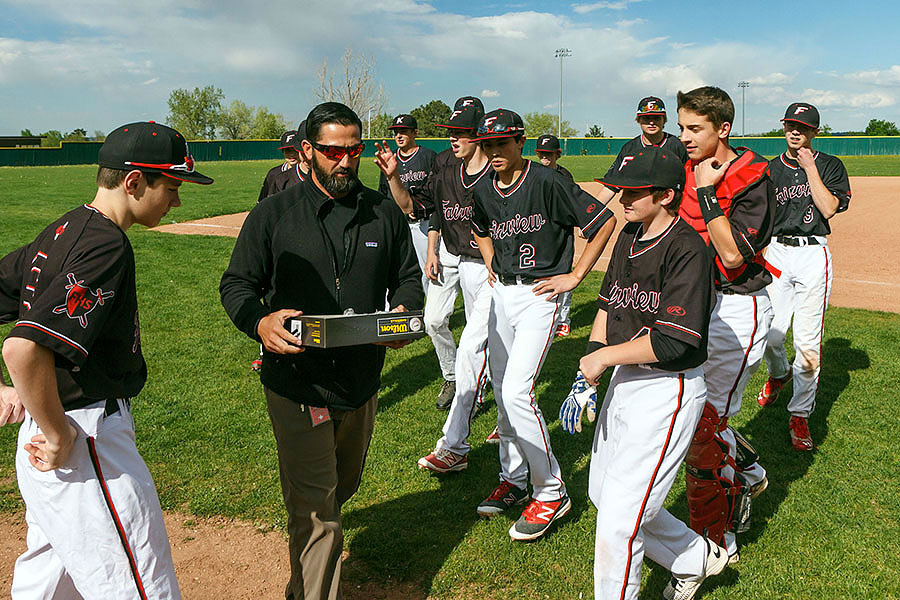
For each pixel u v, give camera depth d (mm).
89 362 2088
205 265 10617
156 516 2250
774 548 3404
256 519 3691
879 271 10945
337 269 2768
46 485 2086
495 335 3789
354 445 2994
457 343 6887
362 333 2424
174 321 7527
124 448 2186
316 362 2658
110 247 2016
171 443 4551
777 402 5387
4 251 11367
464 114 4402
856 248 13133
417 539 3512
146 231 14375
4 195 21828
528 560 3318
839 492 3943
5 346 1858
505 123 3469
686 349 2480
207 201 20938
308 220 2740
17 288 2186
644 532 2826
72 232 2025
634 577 2662
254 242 2729
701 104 3166
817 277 4723
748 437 4746
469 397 4199
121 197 2146
